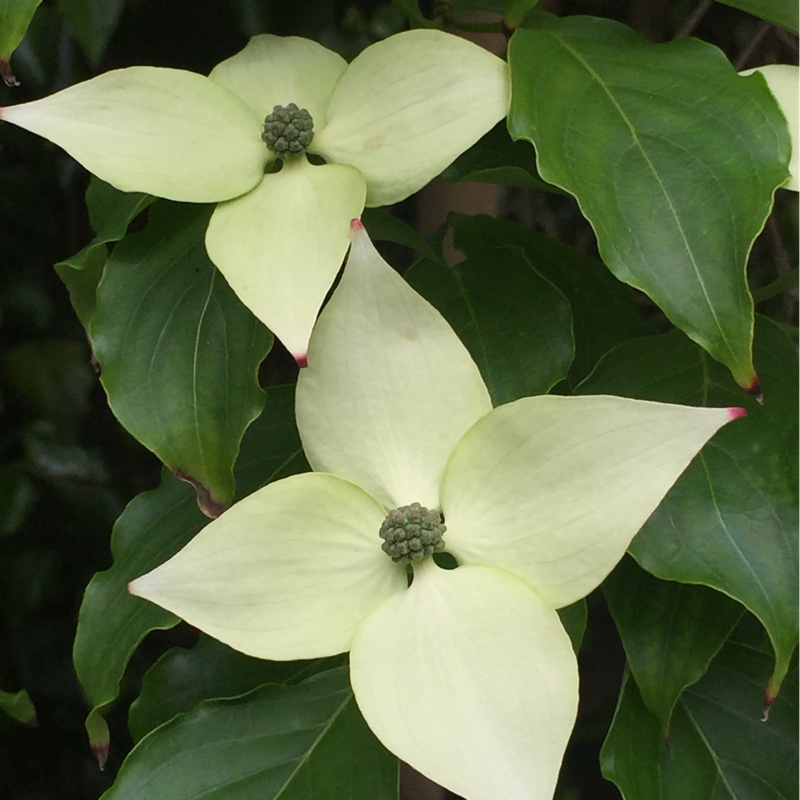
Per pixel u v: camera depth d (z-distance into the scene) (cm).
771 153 22
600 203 22
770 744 27
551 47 24
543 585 22
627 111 23
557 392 28
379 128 24
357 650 22
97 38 30
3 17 23
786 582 24
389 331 22
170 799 25
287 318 22
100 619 27
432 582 22
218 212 23
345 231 22
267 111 25
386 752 25
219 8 31
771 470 24
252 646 22
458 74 23
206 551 22
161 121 24
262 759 25
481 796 20
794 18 25
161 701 27
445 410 22
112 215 26
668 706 25
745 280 21
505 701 21
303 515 22
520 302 26
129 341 24
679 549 24
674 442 21
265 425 28
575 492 22
